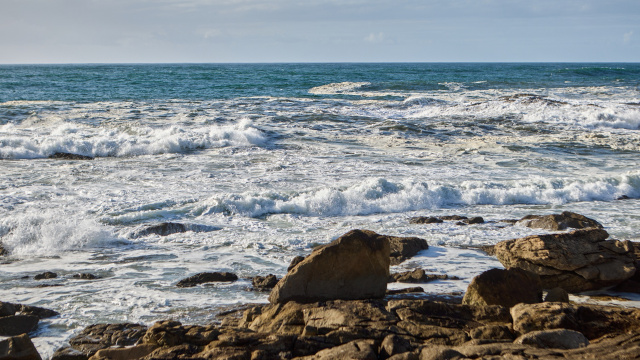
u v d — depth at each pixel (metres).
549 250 7.17
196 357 4.47
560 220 10.36
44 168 14.48
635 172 14.55
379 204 11.84
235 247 8.96
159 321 5.57
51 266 7.88
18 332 5.44
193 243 9.12
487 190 12.90
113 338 5.27
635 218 11.34
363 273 6.09
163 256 8.45
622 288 7.16
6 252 8.37
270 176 14.15
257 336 4.83
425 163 16.28
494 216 11.46
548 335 4.68
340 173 14.63
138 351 4.82
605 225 10.71
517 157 17.55
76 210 10.57
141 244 9.03
